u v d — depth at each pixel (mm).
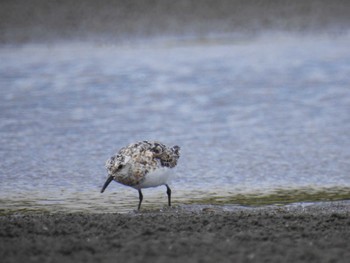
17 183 15414
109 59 27453
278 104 22578
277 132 19750
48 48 28422
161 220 11305
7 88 24047
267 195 14398
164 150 13500
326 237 10305
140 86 24375
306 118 21188
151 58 27672
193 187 15102
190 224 11016
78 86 24312
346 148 18312
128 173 13203
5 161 17062
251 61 27188
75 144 18547
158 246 9734
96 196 14422
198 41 29328
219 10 31250
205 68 26375
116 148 18312
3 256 9297
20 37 28859
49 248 9617
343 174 16156
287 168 16625
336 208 13141
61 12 30156
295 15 31500
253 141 18922
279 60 27344
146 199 14188
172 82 24844
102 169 16500
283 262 9086
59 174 16109
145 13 30688
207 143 18719
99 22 29812
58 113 21406
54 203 13906
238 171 16375
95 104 22469
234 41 29594
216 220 11305
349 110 21938
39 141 18781
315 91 23906
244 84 24688
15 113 21375
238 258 9219
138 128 20125
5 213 13164
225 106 22453
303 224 11078
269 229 10773
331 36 30125
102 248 9648
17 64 26812
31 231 10594
